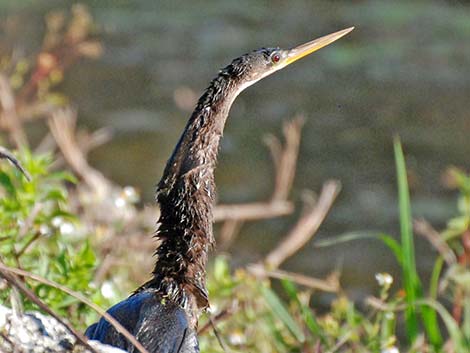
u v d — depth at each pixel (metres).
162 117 19.80
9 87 14.57
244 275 9.20
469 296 10.49
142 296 6.36
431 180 17.78
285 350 8.95
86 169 12.91
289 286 9.31
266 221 16.02
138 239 10.40
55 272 7.39
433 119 20.09
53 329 5.21
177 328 6.08
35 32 22.09
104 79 21.27
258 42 23.16
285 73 21.97
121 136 18.81
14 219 7.93
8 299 6.61
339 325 9.73
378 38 23.33
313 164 18.28
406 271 9.09
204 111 7.04
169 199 6.82
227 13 24.80
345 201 17.08
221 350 8.15
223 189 17.27
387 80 21.61
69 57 17.39
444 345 10.22
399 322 12.36
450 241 14.77
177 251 6.71
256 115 20.16
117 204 9.77
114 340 5.96
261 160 18.39
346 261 15.20
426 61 22.30
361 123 19.94
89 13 24.16
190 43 23.09
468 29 23.62
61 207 9.24
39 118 17.62
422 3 25.02
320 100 20.84
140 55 22.45
